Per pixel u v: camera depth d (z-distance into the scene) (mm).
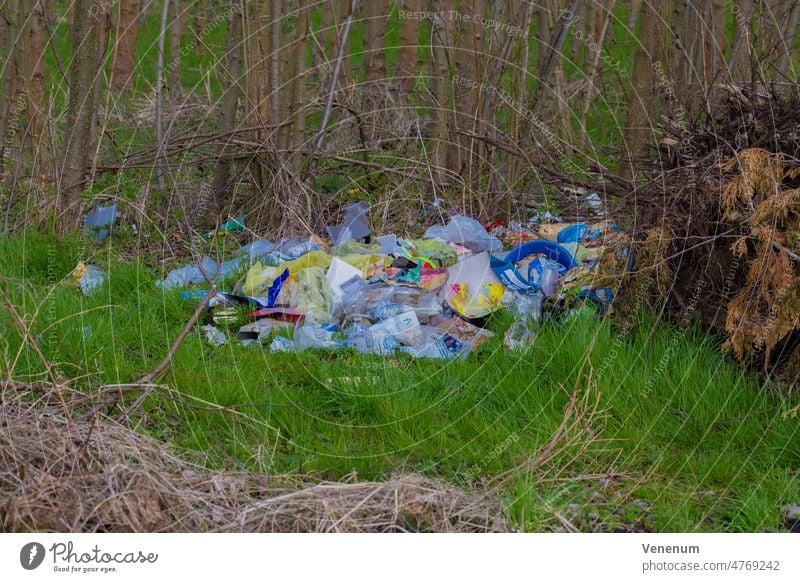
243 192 6367
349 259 5035
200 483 3244
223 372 4109
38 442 3199
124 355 4230
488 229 5855
